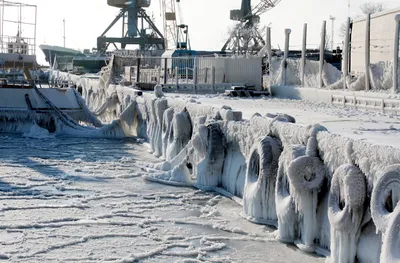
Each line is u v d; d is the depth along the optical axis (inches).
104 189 664.4
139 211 566.3
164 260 428.8
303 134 456.8
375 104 909.2
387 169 348.2
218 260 424.5
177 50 2213.3
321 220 433.1
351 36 1486.2
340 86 1221.1
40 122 1178.6
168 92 1427.2
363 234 380.2
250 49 2581.2
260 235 479.5
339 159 411.2
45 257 433.1
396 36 1010.7
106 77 1569.9
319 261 415.8
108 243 466.3
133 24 3727.9
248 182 534.3
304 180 432.1
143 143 1044.5
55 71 2379.4
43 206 580.1
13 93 1184.8
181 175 690.8
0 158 870.4
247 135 583.8
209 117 701.9
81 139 1115.3
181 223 522.9
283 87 1352.1
